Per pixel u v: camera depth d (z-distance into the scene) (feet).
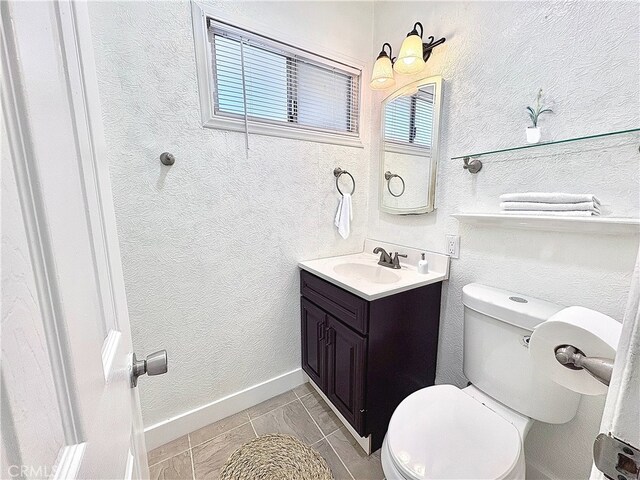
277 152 4.78
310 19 4.80
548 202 3.04
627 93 2.62
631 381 0.90
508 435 2.79
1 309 0.63
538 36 3.18
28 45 0.83
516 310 3.11
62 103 1.11
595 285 2.94
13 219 0.71
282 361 5.43
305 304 5.20
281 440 4.44
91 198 1.43
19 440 0.66
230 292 4.66
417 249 4.91
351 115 5.62
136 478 1.92
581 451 3.23
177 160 3.95
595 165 2.85
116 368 1.59
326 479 3.84
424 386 4.67
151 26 3.58
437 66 4.33
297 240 5.22
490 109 3.70
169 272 4.11
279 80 4.73
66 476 0.85
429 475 2.42
